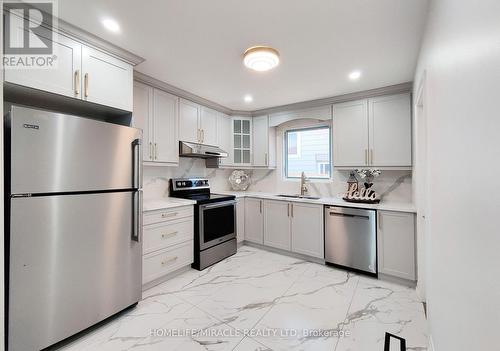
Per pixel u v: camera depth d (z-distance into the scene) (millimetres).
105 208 1817
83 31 1759
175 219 2664
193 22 1666
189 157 3619
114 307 1883
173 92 2973
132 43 1945
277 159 4148
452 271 976
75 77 1768
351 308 2057
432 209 1424
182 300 2195
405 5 1485
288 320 1896
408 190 2971
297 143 4031
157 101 2781
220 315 1965
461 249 860
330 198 3404
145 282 2336
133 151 2008
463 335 835
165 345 1627
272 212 3531
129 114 2201
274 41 1902
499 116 566
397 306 2084
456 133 921
